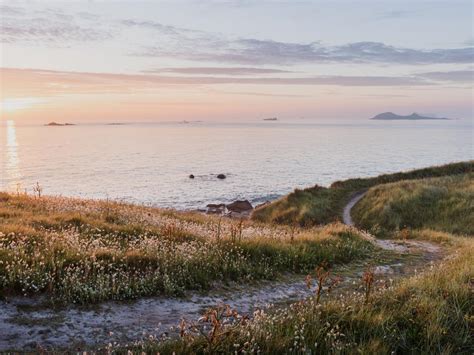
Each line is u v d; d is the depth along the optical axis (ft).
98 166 421.18
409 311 23.71
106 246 36.19
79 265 29.81
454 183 136.26
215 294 29.91
